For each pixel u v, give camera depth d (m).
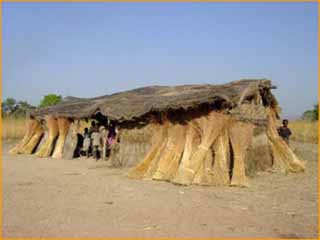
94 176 13.91
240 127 12.98
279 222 8.08
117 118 15.98
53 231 7.32
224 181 12.05
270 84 14.94
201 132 12.62
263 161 15.02
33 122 22.33
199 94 12.91
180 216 8.44
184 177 12.03
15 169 15.69
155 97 15.88
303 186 12.16
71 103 22.05
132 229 7.46
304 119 32.28
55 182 12.62
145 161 13.59
